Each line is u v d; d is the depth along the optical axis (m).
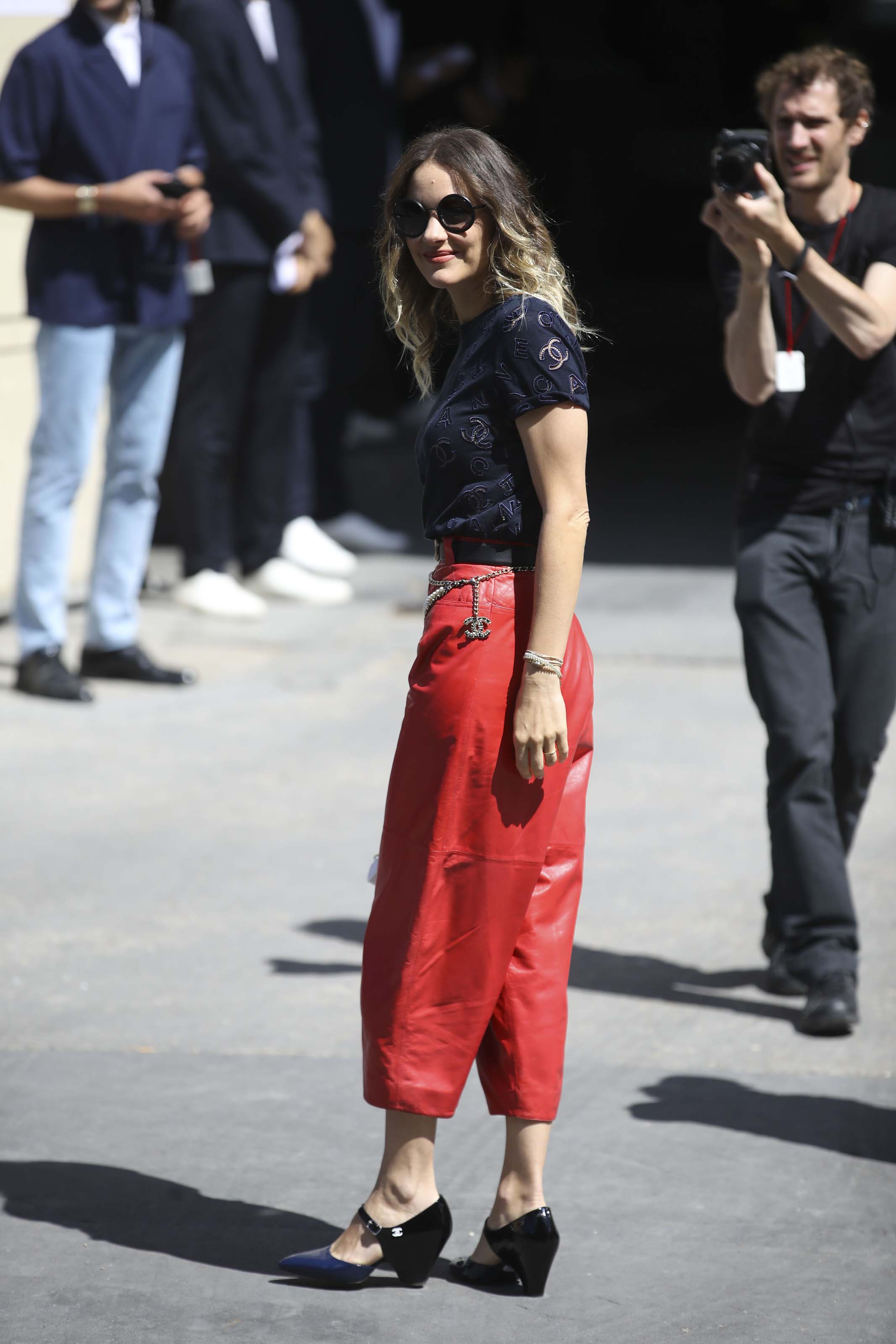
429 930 8.41
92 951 13.15
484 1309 8.55
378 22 28.02
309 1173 9.91
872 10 89.00
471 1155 10.25
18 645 21.92
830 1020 11.77
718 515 31.50
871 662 12.12
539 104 49.06
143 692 20.48
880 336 11.40
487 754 8.32
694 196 68.75
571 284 8.66
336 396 27.67
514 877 8.40
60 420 19.20
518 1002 8.59
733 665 21.91
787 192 12.05
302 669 21.52
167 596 24.73
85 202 18.33
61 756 18.02
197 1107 10.68
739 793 17.16
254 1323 8.37
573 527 8.18
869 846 15.68
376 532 28.38
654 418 42.94
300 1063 11.32
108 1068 11.21
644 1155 10.13
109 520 20.39
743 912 14.16
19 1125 10.42
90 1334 8.22
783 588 12.08
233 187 22.36
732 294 12.27
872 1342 8.23
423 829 8.43
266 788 17.22
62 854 15.25
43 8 22.77
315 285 26.36
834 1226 9.35
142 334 19.61
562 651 8.20
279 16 22.78
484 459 8.35
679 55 76.81
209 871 14.91
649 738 18.97
